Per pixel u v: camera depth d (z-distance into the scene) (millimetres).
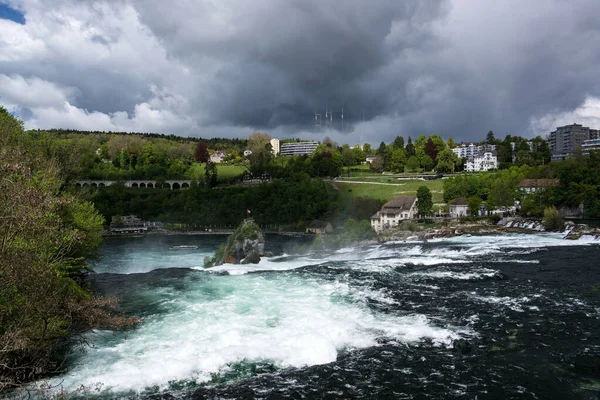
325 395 21703
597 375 23531
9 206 18438
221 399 21391
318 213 163125
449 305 35969
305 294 40781
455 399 21219
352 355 26375
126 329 31516
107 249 114688
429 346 27562
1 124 49062
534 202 124812
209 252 107688
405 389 22234
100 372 24172
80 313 26797
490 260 57344
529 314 33344
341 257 73562
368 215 154750
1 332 20250
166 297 41500
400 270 51375
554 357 25766
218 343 28406
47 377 23391
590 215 117188
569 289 40656
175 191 193875
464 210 129500
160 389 22500
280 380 23312
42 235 21688
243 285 45906
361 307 35906
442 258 60125
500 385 22531
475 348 27125
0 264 18016
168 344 28438
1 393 20500
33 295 20719
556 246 70375
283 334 29625
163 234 155000
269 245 116750
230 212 174000
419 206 128500
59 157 63938
